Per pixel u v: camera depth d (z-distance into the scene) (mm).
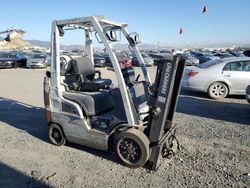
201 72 9031
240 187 3471
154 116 3738
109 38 3869
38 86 12086
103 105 4426
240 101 8633
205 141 5008
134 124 3963
